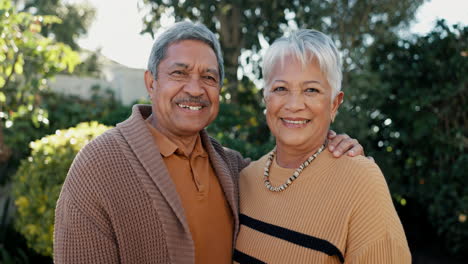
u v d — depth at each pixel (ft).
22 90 13.26
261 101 18.93
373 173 4.53
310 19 17.30
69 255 4.30
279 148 5.55
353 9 16.46
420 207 14.78
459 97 13.39
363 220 4.34
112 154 4.59
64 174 9.84
